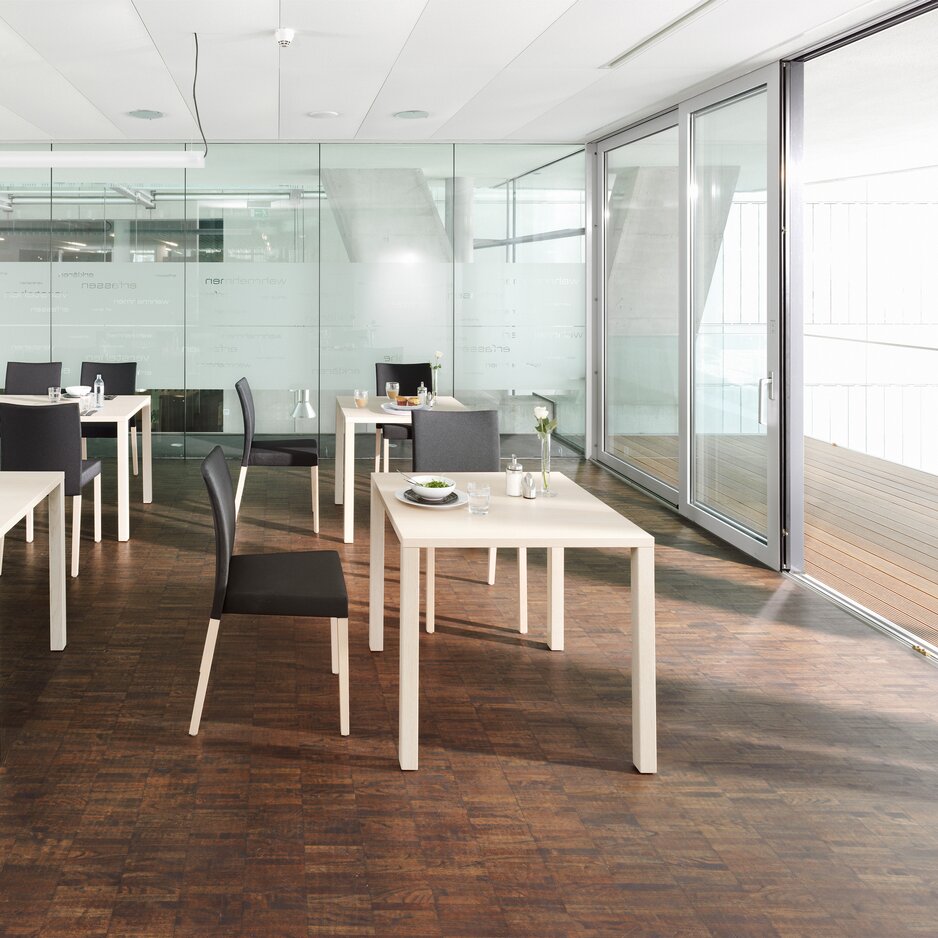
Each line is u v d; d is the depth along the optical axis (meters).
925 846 2.66
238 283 8.77
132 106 6.82
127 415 5.88
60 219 8.60
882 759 3.17
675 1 4.30
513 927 2.29
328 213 8.75
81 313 8.70
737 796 2.92
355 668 3.92
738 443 5.86
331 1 4.36
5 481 3.86
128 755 3.13
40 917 2.29
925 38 5.21
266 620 4.50
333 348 8.91
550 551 4.11
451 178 8.79
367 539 5.99
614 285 8.45
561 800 2.88
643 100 6.57
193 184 8.63
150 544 5.83
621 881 2.48
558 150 8.84
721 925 2.30
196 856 2.56
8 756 3.12
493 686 3.75
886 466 8.91
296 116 7.29
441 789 2.94
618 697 3.65
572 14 4.52
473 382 9.05
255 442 6.64
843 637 4.34
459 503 3.46
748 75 5.56
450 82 6.05
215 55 5.33
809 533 6.35
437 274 8.91
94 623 4.42
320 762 3.11
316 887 2.43
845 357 11.06
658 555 5.72
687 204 6.52
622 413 8.32
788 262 5.23
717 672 3.91
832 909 2.37
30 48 5.18
